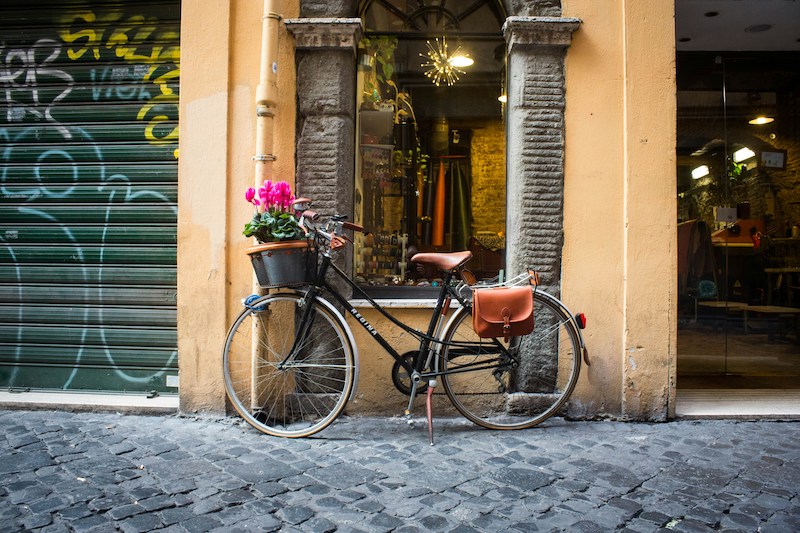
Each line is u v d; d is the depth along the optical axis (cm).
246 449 322
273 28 372
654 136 380
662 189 379
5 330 424
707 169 603
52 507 244
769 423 377
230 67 387
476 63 420
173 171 410
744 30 521
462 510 246
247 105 387
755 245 605
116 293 416
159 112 412
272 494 261
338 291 380
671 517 241
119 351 416
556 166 383
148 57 412
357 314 359
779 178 605
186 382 387
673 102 382
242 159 387
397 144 421
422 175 420
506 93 413
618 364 381
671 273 380
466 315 366
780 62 582
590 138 384
